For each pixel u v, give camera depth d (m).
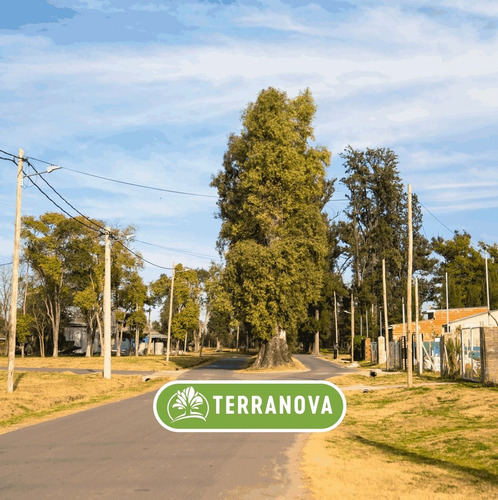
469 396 21.05
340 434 14.96
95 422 15.96
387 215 92.75
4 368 45.06
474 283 90.88
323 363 62.25
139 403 21.19
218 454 11.16
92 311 77.69
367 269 92.75
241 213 47.59
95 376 35.06
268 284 43.81
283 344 48.06
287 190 46.25
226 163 56.44
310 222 46.81
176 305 92.56
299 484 8.70
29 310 84.62
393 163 93.38
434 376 34.12
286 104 47.72
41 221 74.19
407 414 19.47
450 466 10.95
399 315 88.56
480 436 14.06
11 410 18.52
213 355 90.38
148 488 8.28
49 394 23.61
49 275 75.12
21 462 10.21
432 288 94.81
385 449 13.04
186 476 9.12
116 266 75.94
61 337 93.38
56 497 7.74
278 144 46.09
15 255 24.41
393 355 44.97
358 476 9.48
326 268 90.06
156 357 75.88
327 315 93.75
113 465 9.96
